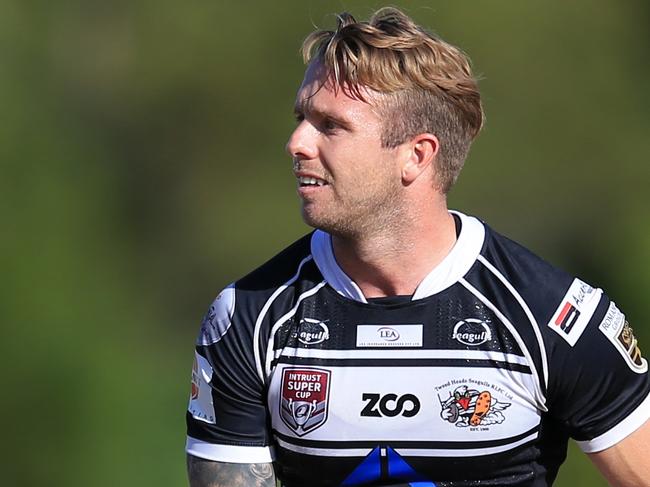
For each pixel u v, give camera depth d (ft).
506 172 201.26
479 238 34.58
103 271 159.53
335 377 34.01
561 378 33.55
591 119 204.13
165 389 133.90
